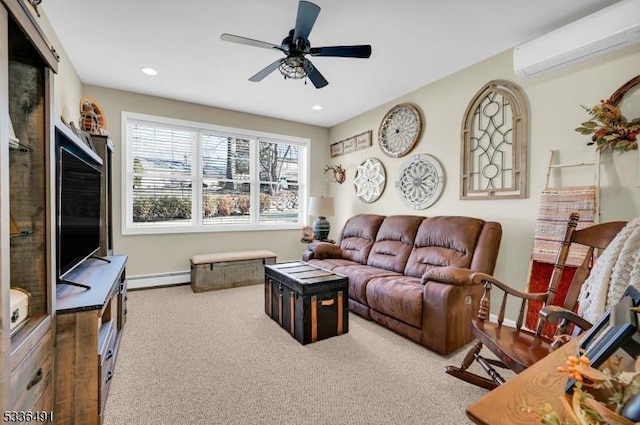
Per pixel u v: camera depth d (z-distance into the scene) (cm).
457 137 322
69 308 134
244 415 158
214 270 391
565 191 232
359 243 384
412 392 179
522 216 267
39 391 114
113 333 192
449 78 330
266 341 245
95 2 213
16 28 102
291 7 220
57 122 150
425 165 358
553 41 225
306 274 270
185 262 423
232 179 463
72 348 134
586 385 60
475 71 304
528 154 263
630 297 74
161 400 169
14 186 119
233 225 459
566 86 240
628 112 208
